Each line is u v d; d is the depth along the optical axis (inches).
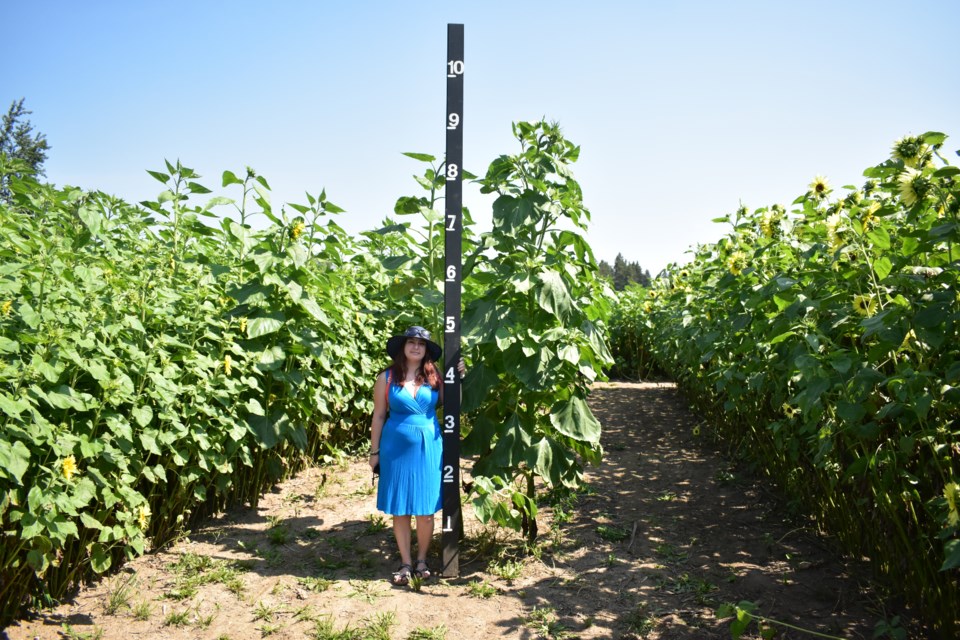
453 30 156.6
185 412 162.7
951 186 119.5
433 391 161.9
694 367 317.7
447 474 160.1
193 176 193.2
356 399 275.6
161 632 130.8
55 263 136.9
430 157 171.3
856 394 131.3
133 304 161.2
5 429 116.6
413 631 135.0
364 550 176.2
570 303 162.6
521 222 163.0
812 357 131.9
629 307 572.7
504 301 171.0
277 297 197.0
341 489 227.5
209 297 192.1
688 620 140.1
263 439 189.0
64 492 123.7
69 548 138.5
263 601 145.5
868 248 139.4
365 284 300.2
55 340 126.5
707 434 323.6
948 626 121.6
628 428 347.3
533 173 171.8
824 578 157.2
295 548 175.6
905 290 129.0
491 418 175.6
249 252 200.7
